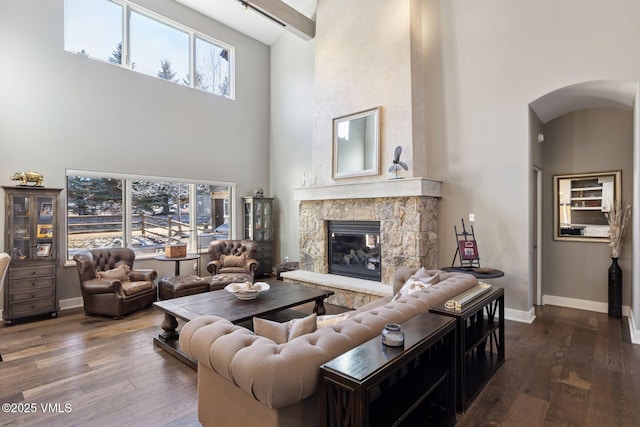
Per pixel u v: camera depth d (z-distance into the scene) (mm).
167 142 5781
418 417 2162
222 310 3186
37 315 4234
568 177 4727
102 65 5074
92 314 4445
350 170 5324
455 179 4676
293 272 5820
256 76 7164
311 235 5891
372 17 5148
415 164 4656
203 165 6273
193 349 1865
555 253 4844
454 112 4672
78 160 4852
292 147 6930
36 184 4297
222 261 6012
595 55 3666
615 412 2254
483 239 4441
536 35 4035
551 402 2375
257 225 6812
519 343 3424
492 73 4359
